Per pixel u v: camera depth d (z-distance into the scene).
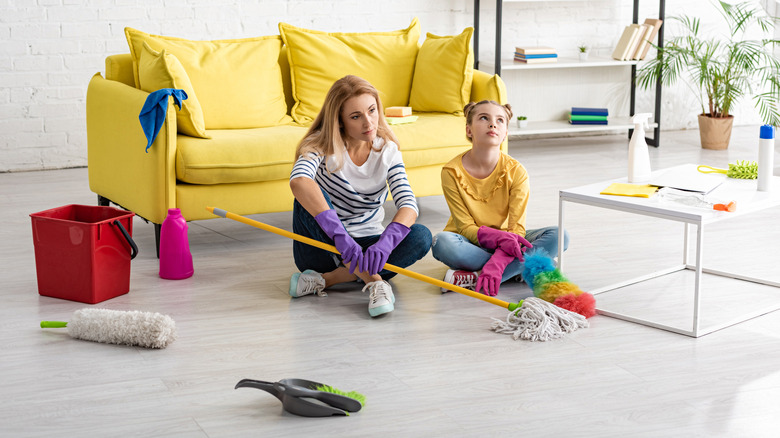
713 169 2.84
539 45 5.43
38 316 2.52
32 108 4.64
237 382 2.07
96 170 3.56
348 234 2.54
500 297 2.69
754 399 1.95
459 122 3.62
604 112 5.27
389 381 2.07
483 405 1.93
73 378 2.09
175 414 1.90
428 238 2.72
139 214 3.20
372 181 2.66
